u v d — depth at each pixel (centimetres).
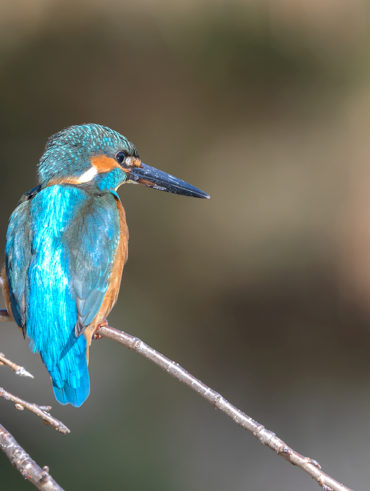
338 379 1446
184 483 1219
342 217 1309
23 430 1242
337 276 1340
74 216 582
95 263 568
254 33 1294
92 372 1398
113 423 1299
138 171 689
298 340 1462
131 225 1459
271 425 1383
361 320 1378
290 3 1252
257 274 1408
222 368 1464
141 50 1334
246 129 1391
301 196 1339
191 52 1323
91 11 1284
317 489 1262
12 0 1270
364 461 1299
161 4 1268
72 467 1187
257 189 1364
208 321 1489
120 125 1430
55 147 646
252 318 1475
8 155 1471
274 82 1357
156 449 1266
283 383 1447
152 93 1396
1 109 1432
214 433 1346
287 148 1364
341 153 1320
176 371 483
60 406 1313
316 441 1342
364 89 1313
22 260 559
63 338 537
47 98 1416
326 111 1344
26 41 1320
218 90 1376
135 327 1459
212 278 1440
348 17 1266
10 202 1480
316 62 1318
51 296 542
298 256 1359
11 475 1075
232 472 1266
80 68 1366
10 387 1356
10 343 1425
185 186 695
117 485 1175
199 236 1409
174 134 1421
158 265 1463
